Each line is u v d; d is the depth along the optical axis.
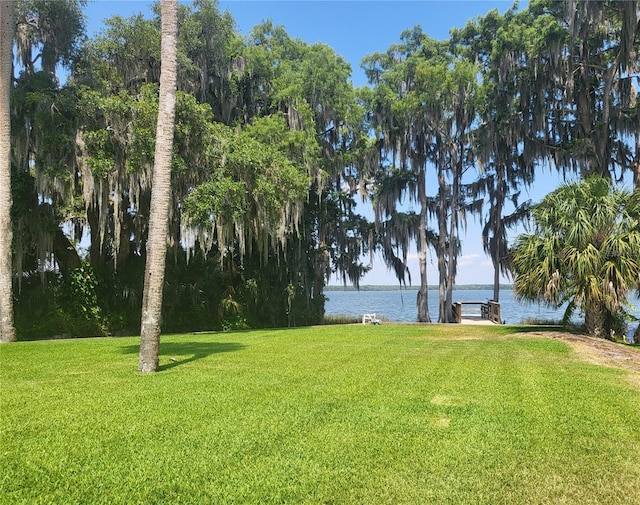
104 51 15.31
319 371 7.23
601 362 8.10
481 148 23.23
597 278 11.45
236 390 5.89
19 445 3.92
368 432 4.27
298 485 3.22
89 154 14.08
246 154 15.17
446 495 3.07
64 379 6.65
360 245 25.80
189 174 15.11
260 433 4.24
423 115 22.86
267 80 20.25
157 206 7.51
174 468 3.48
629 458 3.64
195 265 20.02
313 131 19.75
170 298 19.16
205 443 3.98
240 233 15.48
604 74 20.69
